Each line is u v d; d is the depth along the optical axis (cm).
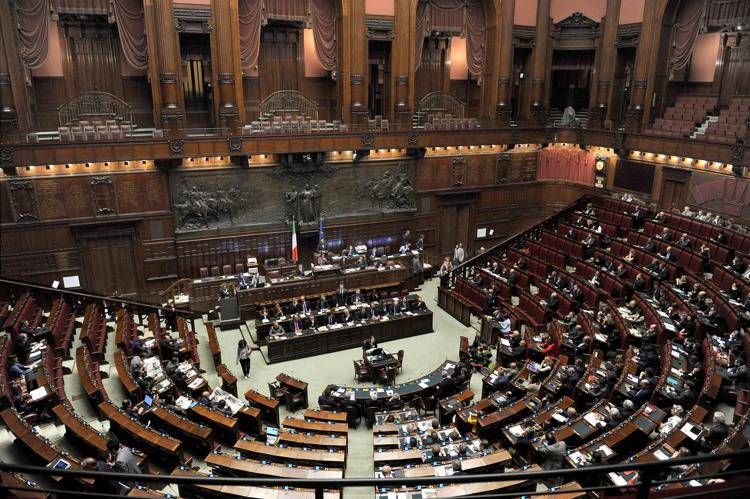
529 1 2762
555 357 1694
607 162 2775
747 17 2220
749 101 2311
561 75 3175
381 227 2677
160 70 2141
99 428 1291
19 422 1105
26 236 2064
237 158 2306
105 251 2200
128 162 2147
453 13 2667
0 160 1900
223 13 2166
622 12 2666
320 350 1994
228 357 1967
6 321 1620
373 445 1343
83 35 2222
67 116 2148
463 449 1204
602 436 1169
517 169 2920
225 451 1339
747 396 1201
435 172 2731
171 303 2200
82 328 1684
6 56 1983
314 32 2425
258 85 2538
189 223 2295
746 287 1734
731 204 2220
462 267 2428
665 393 1299
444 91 2911
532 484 1110
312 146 2358
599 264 2194
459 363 1694
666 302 1775
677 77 2739
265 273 2417
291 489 1063
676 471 1012
